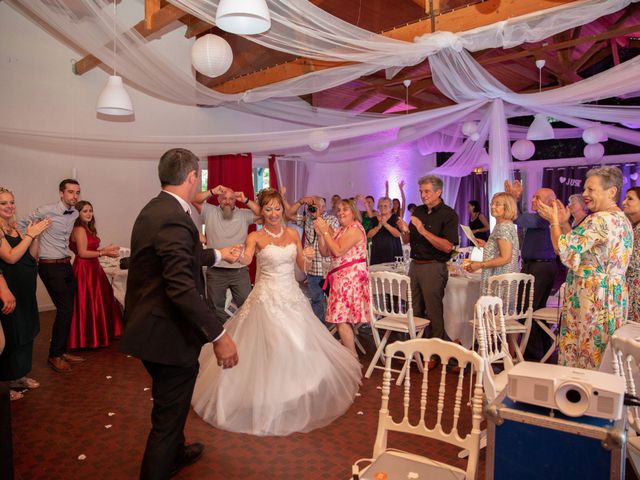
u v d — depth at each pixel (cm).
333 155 918
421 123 782
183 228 200
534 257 448
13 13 641
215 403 309
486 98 618
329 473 251
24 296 341
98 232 719
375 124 677
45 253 408
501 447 153
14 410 330
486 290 396
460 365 185
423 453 271
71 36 468
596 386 142
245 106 754
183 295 192
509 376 154
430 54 444
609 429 138
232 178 834
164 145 646
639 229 315
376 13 528
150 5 518
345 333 393
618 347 205
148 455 205
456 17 413
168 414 210
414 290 435
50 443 282
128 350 198
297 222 572
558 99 554
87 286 470
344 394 332
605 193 251
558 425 143
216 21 331
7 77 639
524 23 376
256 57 605
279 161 941
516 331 384
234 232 488
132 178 750
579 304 258
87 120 709
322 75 533
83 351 467
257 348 314
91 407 335
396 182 1227
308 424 300
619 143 996
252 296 333
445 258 420
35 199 663
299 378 307
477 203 861
